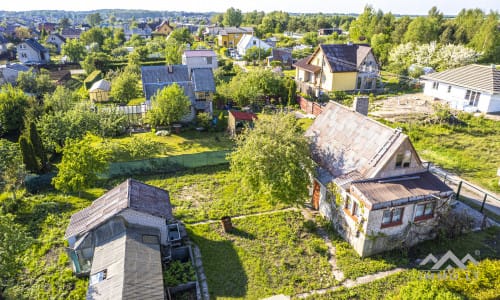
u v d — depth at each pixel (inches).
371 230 767.7
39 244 839.7
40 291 698.8
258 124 989.8
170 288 691.4
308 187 1016.2
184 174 1226.0
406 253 798.5
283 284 722.8
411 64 2792.8
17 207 992.2
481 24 3476.9
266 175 880.3
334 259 796.6
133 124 1680.6
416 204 784.9
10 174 1021.2
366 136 911.0
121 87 2122.3
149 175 1218.6
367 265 770.8
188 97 1674.5
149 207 782.5
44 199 1049.5
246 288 711.7
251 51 3430.1
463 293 586.9
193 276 721.0
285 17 7337.6
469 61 2593.5
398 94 2181.3
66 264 775.7
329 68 2213.3
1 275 652.1
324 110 1110.4
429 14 4571.9
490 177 1151.0
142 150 1353.3
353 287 711.1
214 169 1261.1
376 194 769.6
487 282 590.9
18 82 2229.3
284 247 834.8
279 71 2817.4
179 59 3053.6
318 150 1015.0
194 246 836.6
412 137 1455.5
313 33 4500.5
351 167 885.8
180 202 1037.2
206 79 1820.9
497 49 3147.1
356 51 2322.8
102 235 735.7
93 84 2404.0
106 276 631.8
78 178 990.4
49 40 4776.1
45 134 1311.5
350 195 810.2
